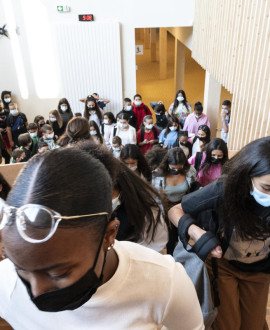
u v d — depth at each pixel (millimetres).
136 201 1430
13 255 488
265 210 1157
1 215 489
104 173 558
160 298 716
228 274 1480
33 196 480
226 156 2818
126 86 7582
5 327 1600
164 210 1630
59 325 738
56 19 6930
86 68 7273
